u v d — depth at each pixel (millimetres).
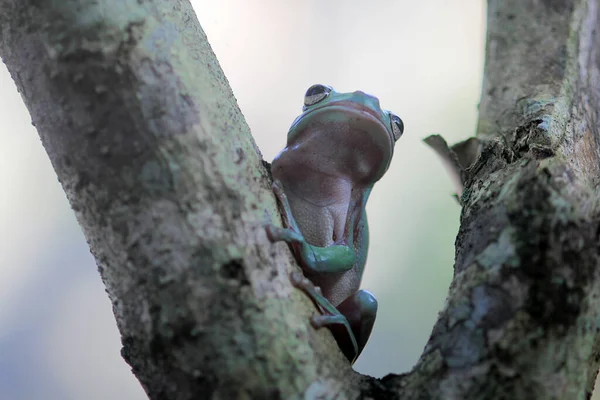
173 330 456
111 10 460
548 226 461
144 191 458
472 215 479
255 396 454
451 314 465
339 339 487
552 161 468
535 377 456
